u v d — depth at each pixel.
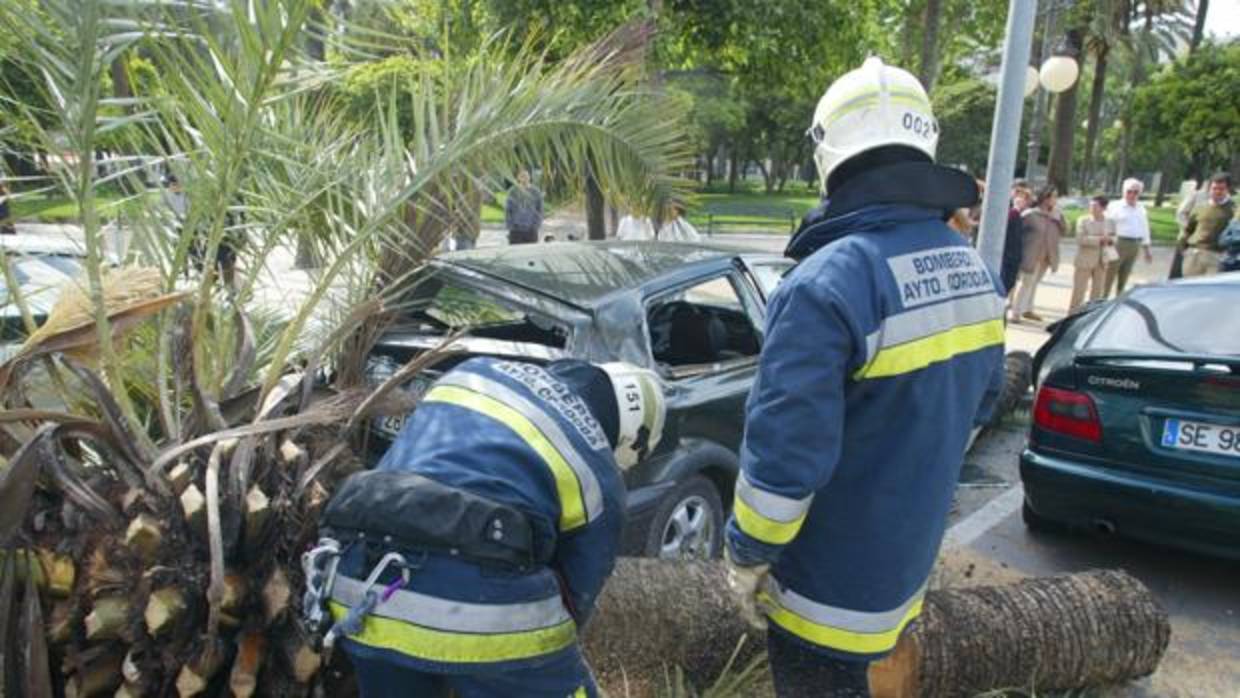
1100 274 10.33
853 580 1.83
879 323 1.68
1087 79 51.22
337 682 2.31
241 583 2.14
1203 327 4.05
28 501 1.99
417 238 3.46
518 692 1.71
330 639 1.67
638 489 3.40
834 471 1.80
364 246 3.39
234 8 2.32
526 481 1.71
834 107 1.84
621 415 1.94
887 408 1.75
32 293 3.05
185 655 2.08
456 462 1.72
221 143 2.56
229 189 2.64
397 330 3.75
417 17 3.67
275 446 2.47
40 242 3.76
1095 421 3.91
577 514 1.75
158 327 2.86
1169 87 33.16
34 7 2.15
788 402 1.63
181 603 2.06
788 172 62.81
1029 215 9.99
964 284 1.84
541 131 3.48
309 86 2.73
